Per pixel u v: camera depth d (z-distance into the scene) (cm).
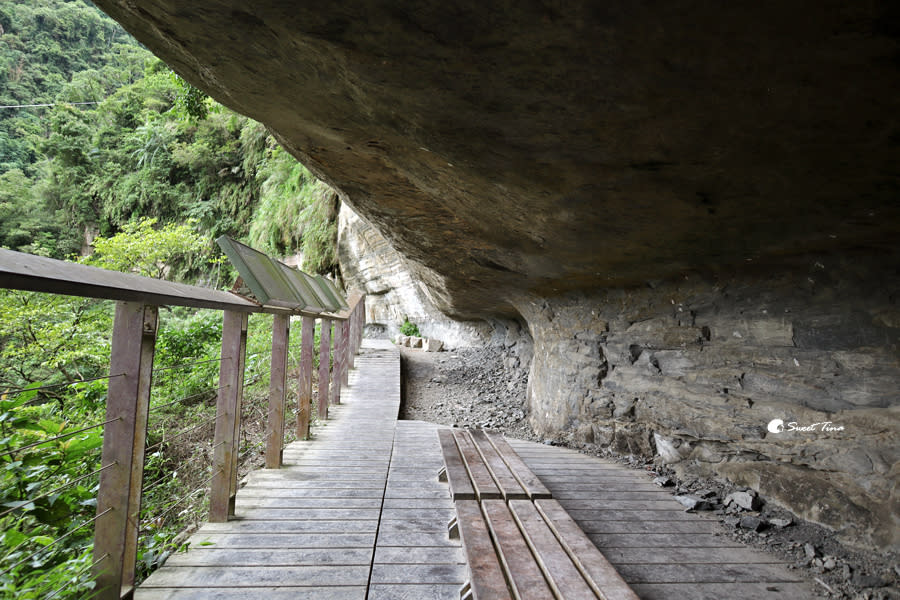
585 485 375
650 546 270
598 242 335
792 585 229
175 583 220
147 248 1177
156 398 663
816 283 289
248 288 302
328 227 1542
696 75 141
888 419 246
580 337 535
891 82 129
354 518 298
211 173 2327
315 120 240
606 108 165
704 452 372
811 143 167
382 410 661
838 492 266
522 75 154
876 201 198
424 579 227
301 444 484
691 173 205
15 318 787
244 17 156
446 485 362
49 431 286
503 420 707
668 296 414
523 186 254
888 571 227
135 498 183
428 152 245
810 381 290
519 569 190
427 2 128
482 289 647
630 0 117
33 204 2623
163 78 2448
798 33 118
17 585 180
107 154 2642
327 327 599
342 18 142
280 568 235
